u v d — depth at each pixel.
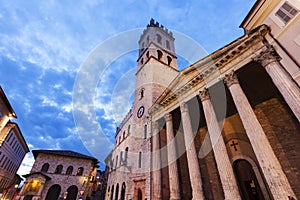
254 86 11.54
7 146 30.59
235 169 12.77
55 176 29.16
